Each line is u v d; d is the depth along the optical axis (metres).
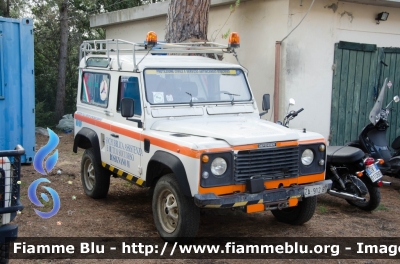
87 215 6.36
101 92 6.80
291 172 5.23
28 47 7.32
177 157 4.93
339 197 6.84
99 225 5.96
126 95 6.12
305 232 5.86
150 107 5.66
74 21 16.53
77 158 10.27
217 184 4.79
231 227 6.03
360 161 6.60
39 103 15.43
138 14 12.43
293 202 5.22
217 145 4.79
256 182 4.91
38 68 16.73
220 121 5.80
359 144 7.80
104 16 13.96
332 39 9.25
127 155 6.01
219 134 4.98
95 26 14.55
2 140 7.23
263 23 9.17
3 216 4.00
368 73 9.81
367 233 5.86
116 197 7.35
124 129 6.04
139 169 5.73
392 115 10.30
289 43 8.72
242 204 4.86
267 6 9.05
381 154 7.62
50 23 16.33
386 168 7.64
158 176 5.60
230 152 4.82
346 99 9.58
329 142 9.45
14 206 3.95
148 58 6.37
